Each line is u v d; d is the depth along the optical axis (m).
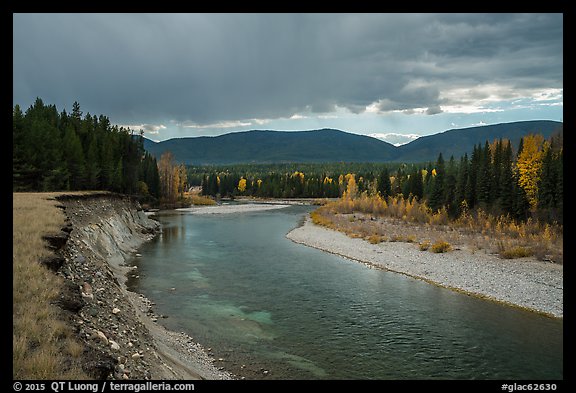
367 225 63.56
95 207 40.34
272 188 172.00
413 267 34.28
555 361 16.41
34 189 54.78
